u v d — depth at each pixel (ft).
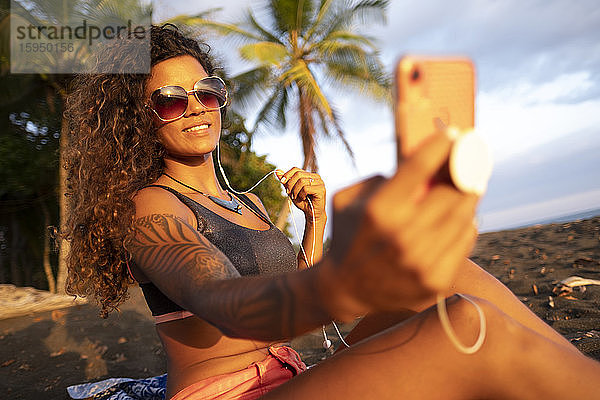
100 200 4.48
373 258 1.46
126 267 4.72
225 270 2.96
